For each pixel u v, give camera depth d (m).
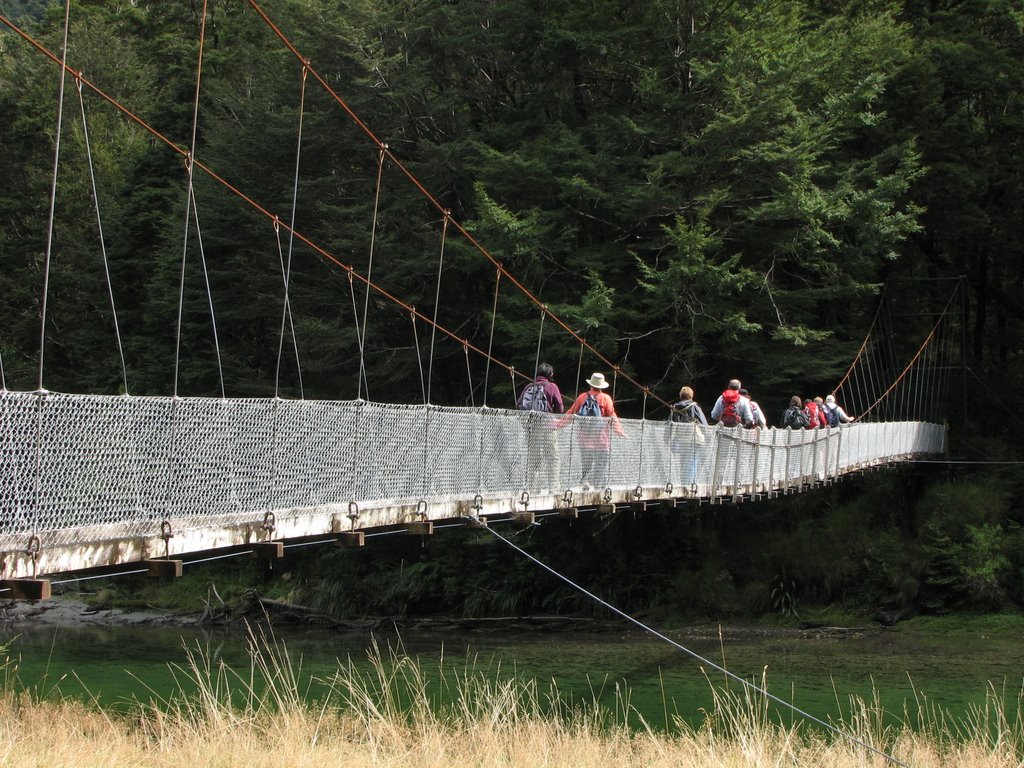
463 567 24.41
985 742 9.20
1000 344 35.16
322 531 7.56
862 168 24.92
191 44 36.38
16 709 10.14
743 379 24.34
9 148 35.69
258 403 6.90
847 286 23.61
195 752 7.39
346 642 20.95
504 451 10.38
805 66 22.31
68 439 5.41
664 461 13.70
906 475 25.78
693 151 23.05
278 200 26.58
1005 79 28.06
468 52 25.80
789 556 22.94
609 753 8.22
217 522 6.46
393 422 8.54
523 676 15.79
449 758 7.51
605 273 23.69
